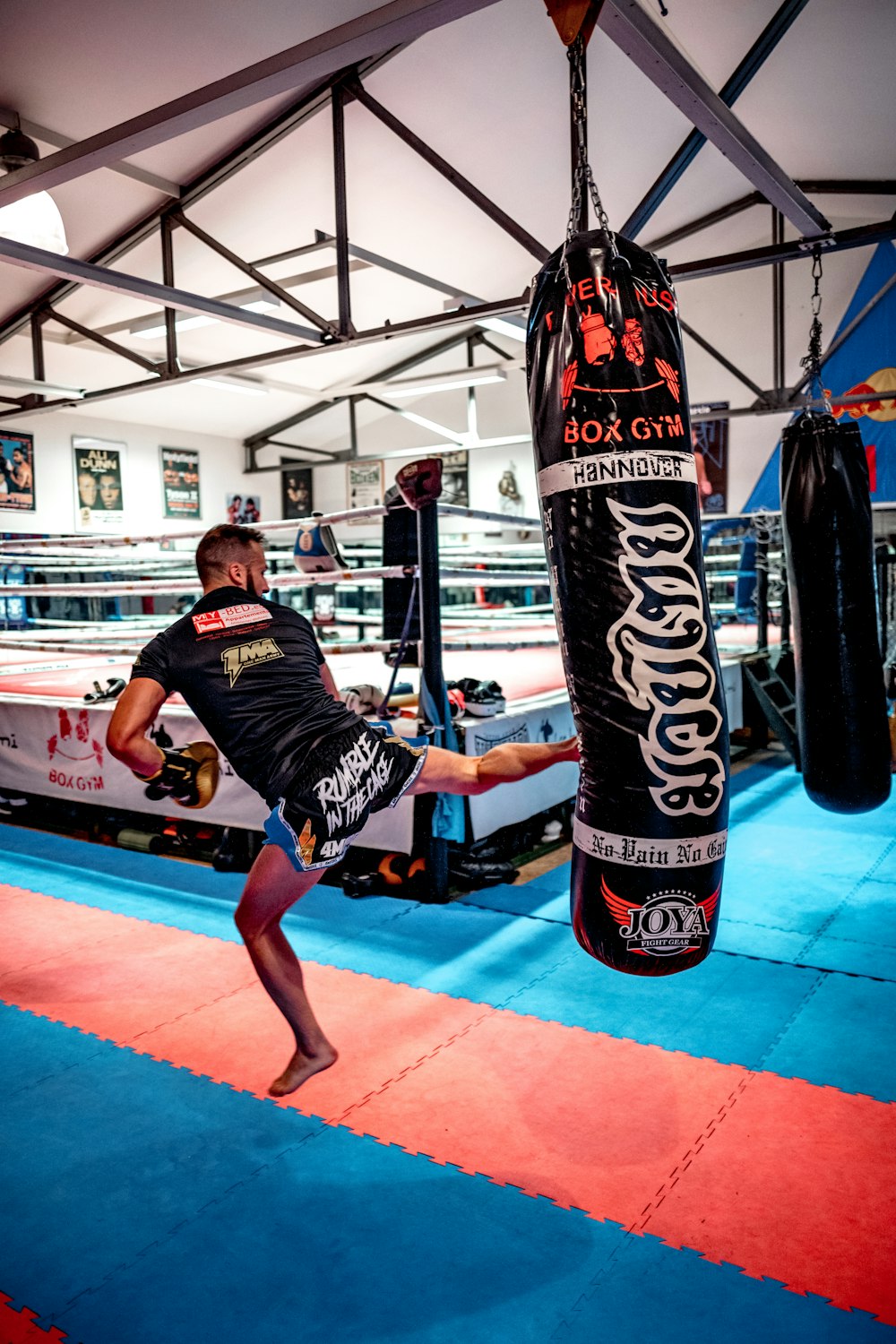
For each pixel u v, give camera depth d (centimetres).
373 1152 195
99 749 436
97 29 488
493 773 206
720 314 1150
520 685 479
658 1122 204
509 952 304
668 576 155
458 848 382
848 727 324
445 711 348
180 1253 167
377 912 345
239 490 1439
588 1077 223
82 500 1226
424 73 621
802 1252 162
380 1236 169
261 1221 175
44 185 301
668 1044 239
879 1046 236
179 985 285
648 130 726
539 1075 224
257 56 534
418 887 364
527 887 374
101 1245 169
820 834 441
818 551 326
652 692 153
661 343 162
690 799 154
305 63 230
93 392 766
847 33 560
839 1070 224
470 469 1403
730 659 591
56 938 329
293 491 1520
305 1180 187
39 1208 180
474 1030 248
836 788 328
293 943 314
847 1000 263
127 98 554
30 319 867
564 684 482
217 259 853
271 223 793
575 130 170
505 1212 175
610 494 156
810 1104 209
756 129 718
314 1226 173
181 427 1347
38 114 557
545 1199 178
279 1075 229
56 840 467
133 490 1288
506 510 1368
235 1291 157
